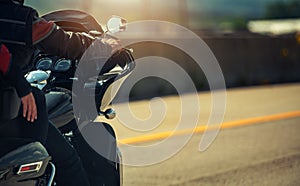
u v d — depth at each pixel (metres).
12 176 11.95
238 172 28.05
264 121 42.91
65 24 14.30
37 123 12.27
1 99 11.38
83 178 13.73
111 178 15.15
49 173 12.89
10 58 11.29
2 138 11.87
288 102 53.38
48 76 13.41
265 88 66.12
